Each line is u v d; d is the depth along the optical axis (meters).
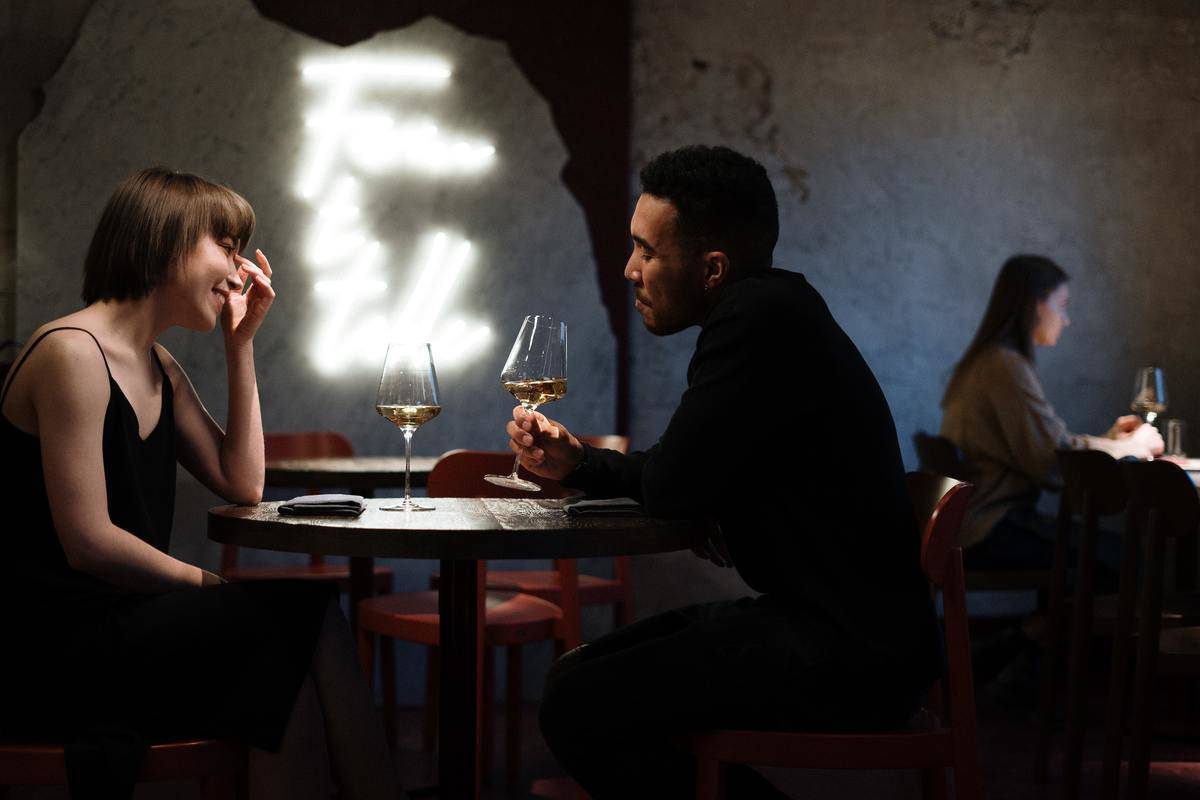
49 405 1.86
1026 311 4.24
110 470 1.96
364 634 3.12
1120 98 5.27
